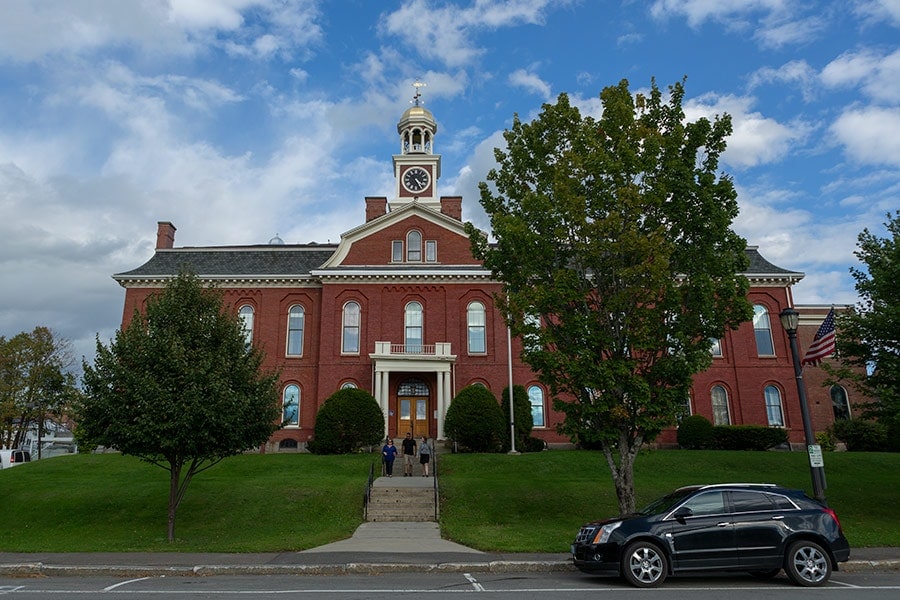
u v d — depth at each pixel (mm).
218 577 12469
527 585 11047
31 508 21875
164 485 24016
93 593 10305
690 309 16547
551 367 16891
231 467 28453
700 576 12227
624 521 11422
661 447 35719
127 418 17031
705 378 38094
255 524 19938
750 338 38719
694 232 17031
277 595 9977
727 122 17094
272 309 39062
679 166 16531
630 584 11047
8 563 13688
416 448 33156
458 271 37938
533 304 16969
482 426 31016
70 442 65938
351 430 31312
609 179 16859
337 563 13203
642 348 16219
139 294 38906
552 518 20172
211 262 40625
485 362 37000
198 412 16828
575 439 17094
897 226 19828
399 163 45875
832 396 38969
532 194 17328
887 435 33469
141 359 17234
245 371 18406
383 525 19625
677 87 17594
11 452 43250
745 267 16812
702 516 11406
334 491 22844
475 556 14055
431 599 9633
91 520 20719
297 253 41500
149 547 16219
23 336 49000
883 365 18844
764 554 11172
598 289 17641
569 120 18125
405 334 37781
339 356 37125
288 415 37031
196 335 18234
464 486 23641
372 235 39406
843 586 10898
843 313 20469
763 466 27703
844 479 25484
